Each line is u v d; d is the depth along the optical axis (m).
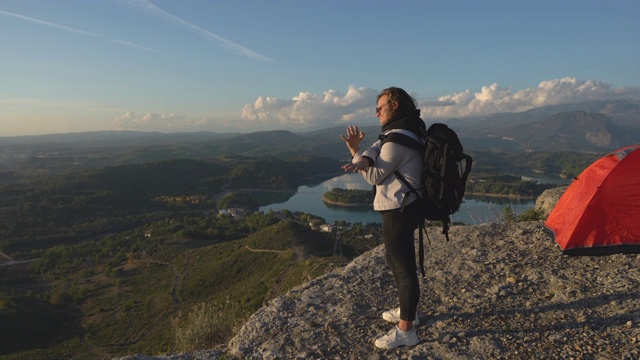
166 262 110.25
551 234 5.49
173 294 85.12
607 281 4.09
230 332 5.07
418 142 2.93
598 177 4.90
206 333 5.02
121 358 3.75
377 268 5.18
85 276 109.38
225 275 87.62
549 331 3.32
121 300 87.81
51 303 90.25
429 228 6.94
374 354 3.29
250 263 86.62
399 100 3.04
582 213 4.89
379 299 4.32
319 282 5.04
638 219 4.64
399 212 3.02
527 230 6.07
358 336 3.61
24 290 100.81
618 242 4.70
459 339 3.34
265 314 4.35
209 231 139.62
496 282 4.45
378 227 125.50
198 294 82.12
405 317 3.28
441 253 5.65
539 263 4.83
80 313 84.88
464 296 4.17
